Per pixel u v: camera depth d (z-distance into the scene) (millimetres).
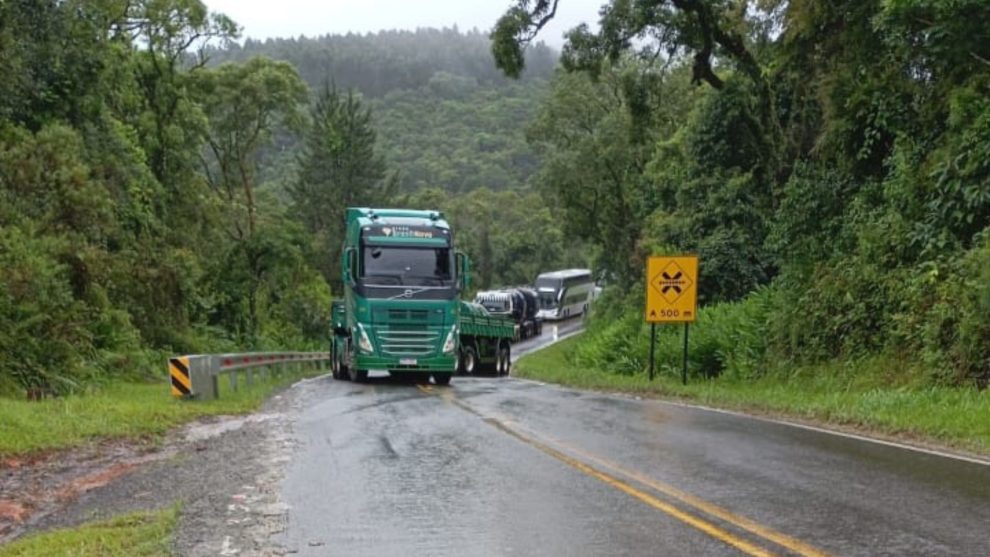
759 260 31125
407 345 22984
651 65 30375
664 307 21250
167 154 39812
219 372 18141
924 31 17734
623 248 52750
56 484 9531
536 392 19969
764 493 8125
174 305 30188
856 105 21281
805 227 23469
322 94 76688
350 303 23859
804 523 7004
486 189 123688
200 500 8188
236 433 13031
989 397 13992
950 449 10758
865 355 19125
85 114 27750
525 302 65250
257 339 46188
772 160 30078
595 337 39688
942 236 17953
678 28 27984
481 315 31453
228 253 49219
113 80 32250
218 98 53594
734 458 10039
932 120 19422
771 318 23547
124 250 26984
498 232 109875
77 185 23375
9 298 17797
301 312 56469
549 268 106625
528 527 6973
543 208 112812
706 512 7395
